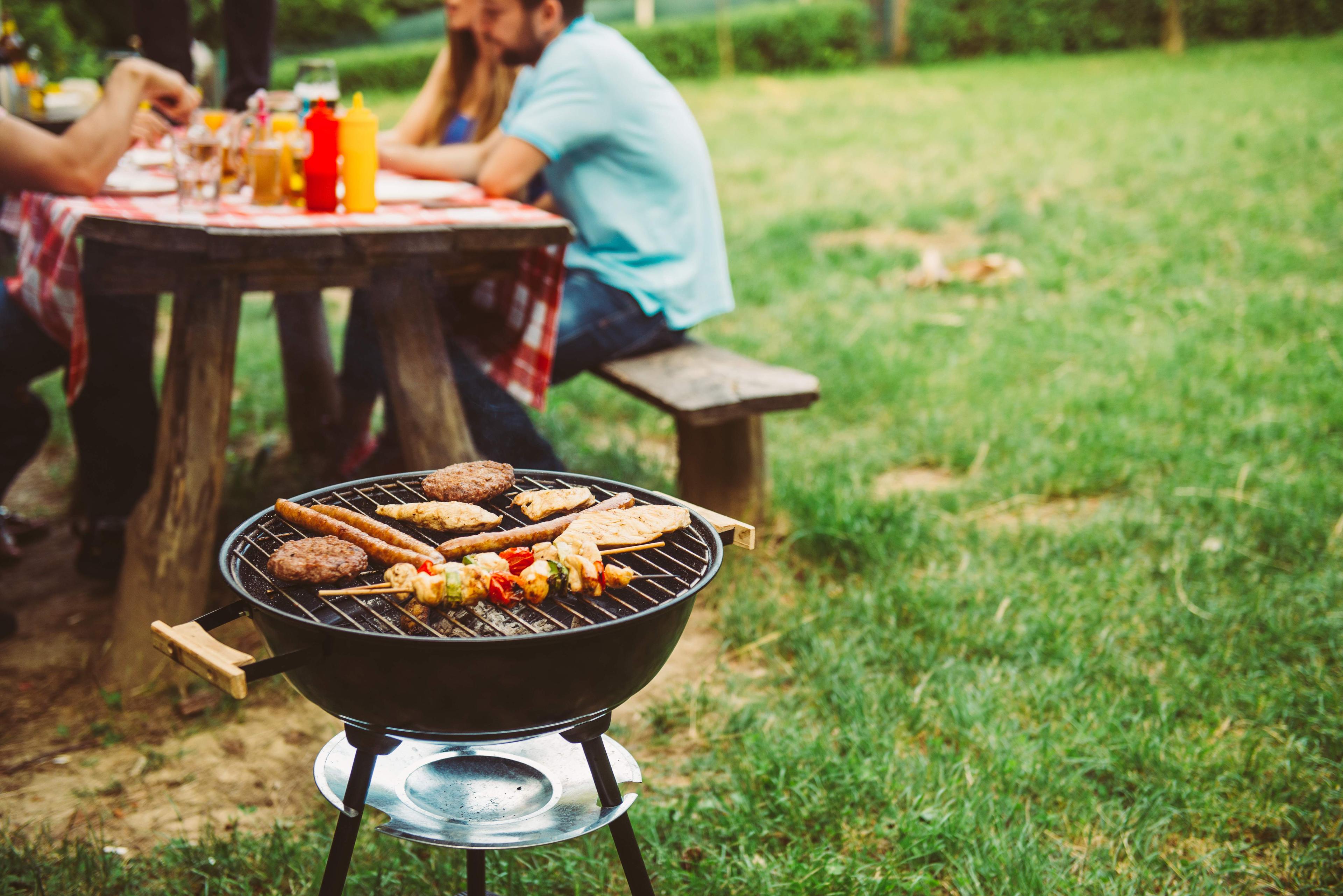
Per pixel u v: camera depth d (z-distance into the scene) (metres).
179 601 2.78
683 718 2.67
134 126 3.53
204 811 2.37
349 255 2.82
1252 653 2.72
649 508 1.76
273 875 2.12
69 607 3.21
